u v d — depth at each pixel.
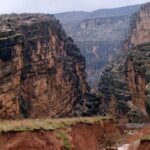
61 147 32.19
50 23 109.75
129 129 91.12
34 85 91.62
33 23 98.75
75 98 115.81
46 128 32.09
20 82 83.56
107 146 57.75
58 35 116.19
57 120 45.78
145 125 95.88
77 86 118.75
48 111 97.19
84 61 129.62
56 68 105.56
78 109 111.75
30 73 90.00
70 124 44.25
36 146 28.53
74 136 41.44
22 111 82.56
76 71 121.69
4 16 108.31
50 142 30.67
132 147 45.50
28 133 28.59
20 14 115.44
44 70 97.56
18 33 82.88
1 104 73.19
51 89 100.31
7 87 75.81
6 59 76.81
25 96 85.94
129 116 120.88
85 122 54.41
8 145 26.52
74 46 127.44
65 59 115.81
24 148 27.56
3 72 75.62
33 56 93.12
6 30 79.56
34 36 96.75
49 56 101.69
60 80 107.12
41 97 94.12
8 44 77.50
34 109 89.88
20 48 81.75
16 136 27.53
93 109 113.56
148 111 111.00
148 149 31.36
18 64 80.62
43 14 125.81
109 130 70.31
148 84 114.19
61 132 35.12
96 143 55.41
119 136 70.81
